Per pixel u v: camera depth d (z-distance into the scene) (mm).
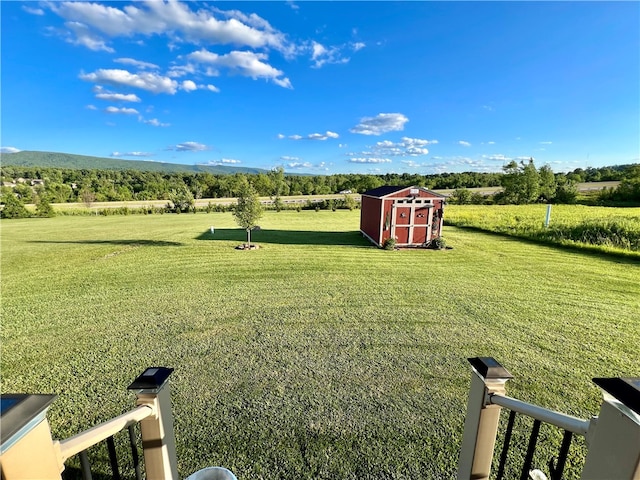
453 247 13883
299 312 6734
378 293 7914
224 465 3029
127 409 3852
